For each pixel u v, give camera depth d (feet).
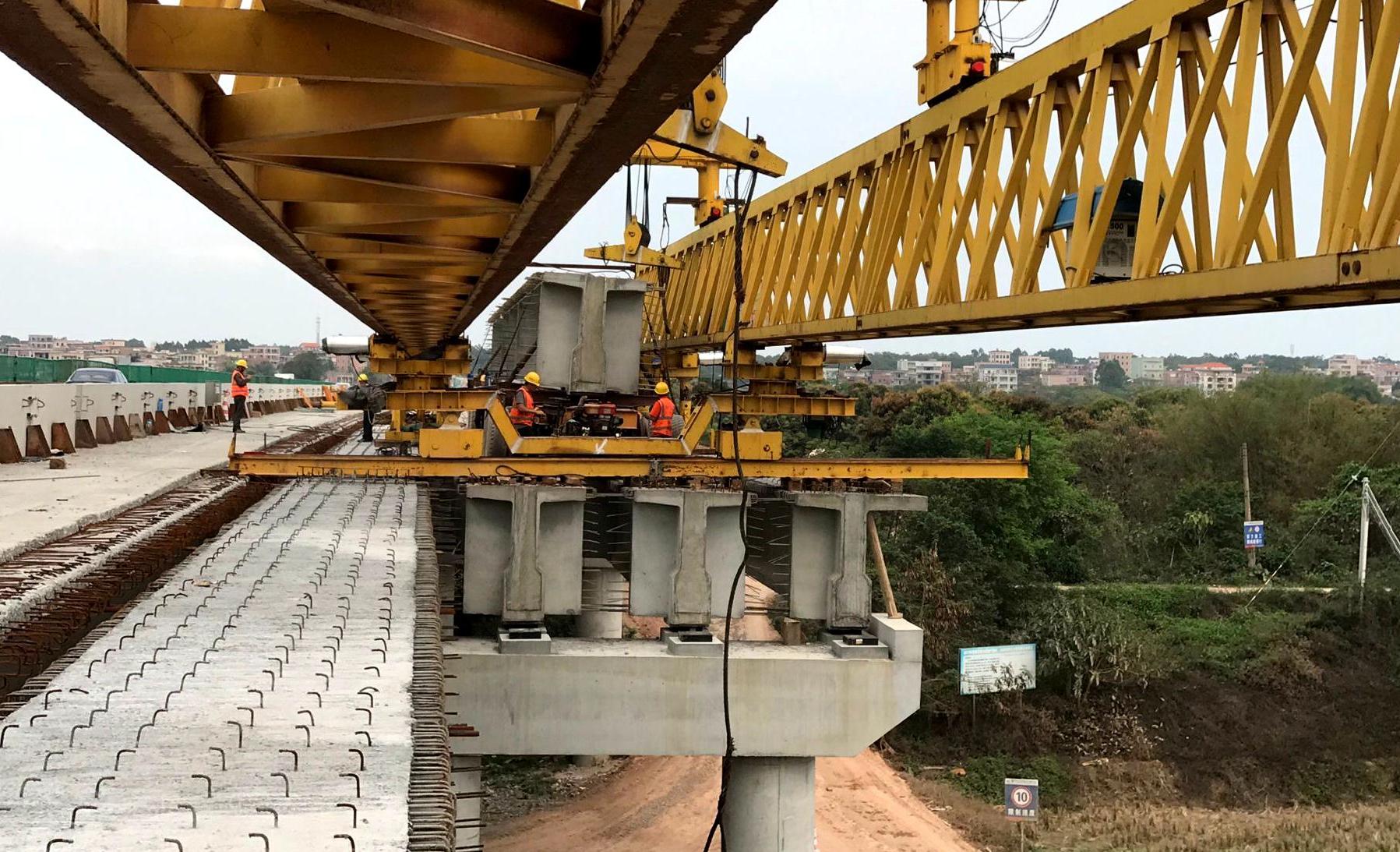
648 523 59.16
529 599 56.08
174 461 66.74
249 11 17.74
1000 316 39.11
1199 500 171.63
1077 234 35.32
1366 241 24.82
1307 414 188.65
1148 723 111.86
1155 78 32.68
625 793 87.66
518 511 55.83
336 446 98.32
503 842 77.25
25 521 40.11
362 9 14.96
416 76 18.11
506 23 16.38
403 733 17.78
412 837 13.71
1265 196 27.58
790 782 56.13
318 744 17.03
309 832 13.56
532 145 24.18
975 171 43.14
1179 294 29.99
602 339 57.31
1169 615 134.62
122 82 16.29
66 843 12.90
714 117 28.17
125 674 21.01
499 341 81.00
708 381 100.58
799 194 63.57
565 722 53.88
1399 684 117.39
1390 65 24.49
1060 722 112.37
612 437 54.54
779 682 55.06
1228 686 117.39
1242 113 28.37
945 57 46.01
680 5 13.19
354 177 24.73
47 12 13.12
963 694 110.01
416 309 55.11
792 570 59.67
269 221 28.43
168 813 14.03
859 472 56.29
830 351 80.18
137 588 33.30
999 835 88.17
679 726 54.49
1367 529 146.72
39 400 68.13
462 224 32.60
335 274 40.11
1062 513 148.05
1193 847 87.35
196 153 21.09
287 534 42.47
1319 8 25.90
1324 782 104.73
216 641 24.13
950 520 130.93
